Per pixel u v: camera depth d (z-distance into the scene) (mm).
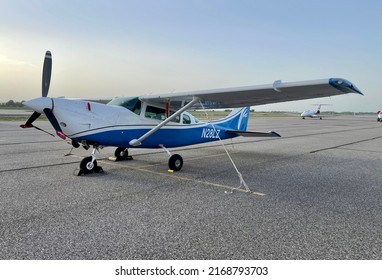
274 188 5074
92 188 4812
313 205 4141
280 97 5938
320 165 7492
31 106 4848
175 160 6348
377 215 3758
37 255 2592
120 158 7547
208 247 2789
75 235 2996
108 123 5594
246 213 3754
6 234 2988
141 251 2695
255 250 2744
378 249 2803
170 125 6688
